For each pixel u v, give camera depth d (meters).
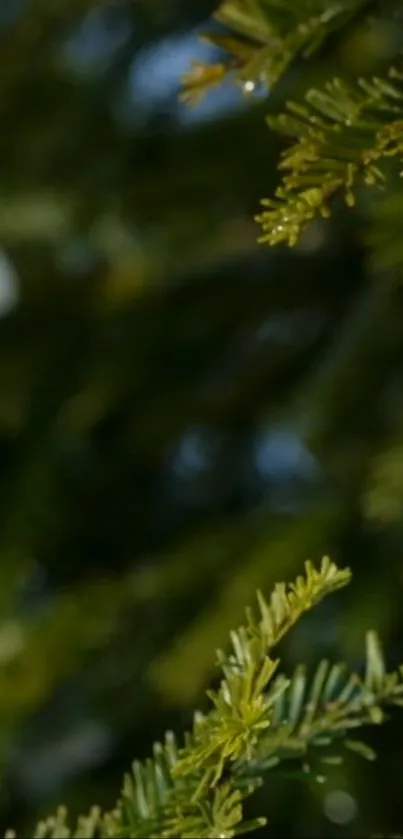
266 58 0.70
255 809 1.52
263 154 1.64
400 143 0.64
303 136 0.65
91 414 1.73
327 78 1.36
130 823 0.70
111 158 1.73
